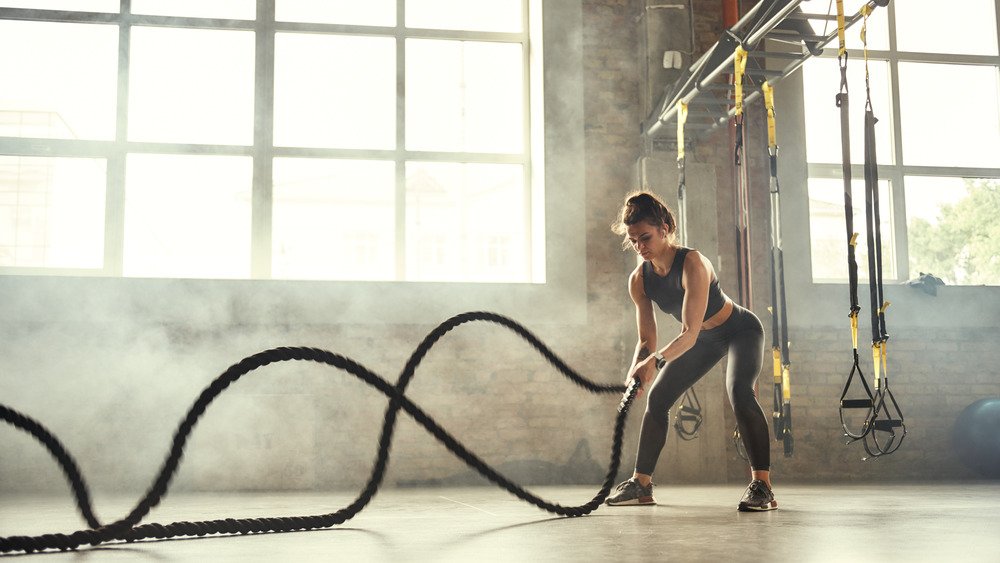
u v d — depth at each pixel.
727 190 6.23
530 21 6.50
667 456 5.79
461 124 6.43
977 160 6.55
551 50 6.27
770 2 4.46
